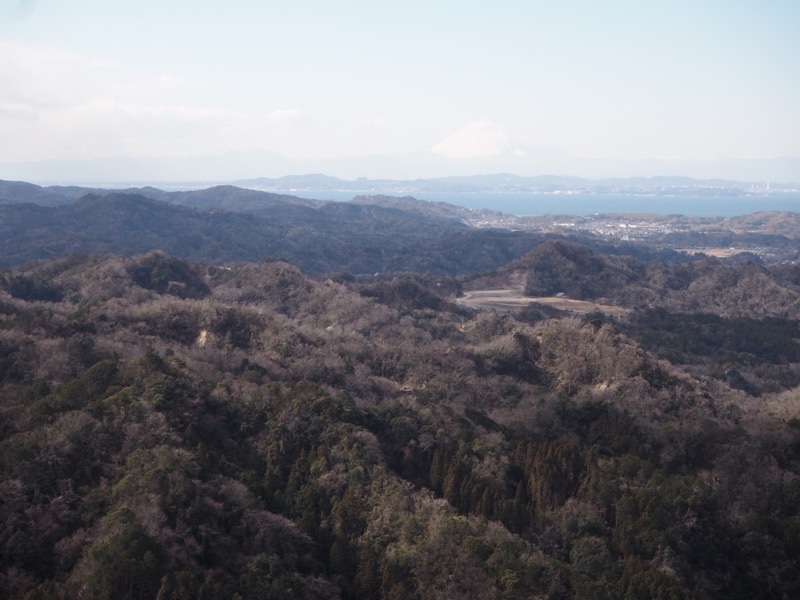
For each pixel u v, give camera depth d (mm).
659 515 55500
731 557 54938
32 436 55250
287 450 63031
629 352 94125
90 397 63656
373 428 68688
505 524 55844
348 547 52312
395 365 94625
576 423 77375
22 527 47500
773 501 61250
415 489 60344
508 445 68188
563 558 53375
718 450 69188
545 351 103188
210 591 43062
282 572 47562
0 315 91062
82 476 53344
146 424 58031
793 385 126000
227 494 53062
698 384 95000
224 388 68000
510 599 46469
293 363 87062
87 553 44531
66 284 133250
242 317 99875
